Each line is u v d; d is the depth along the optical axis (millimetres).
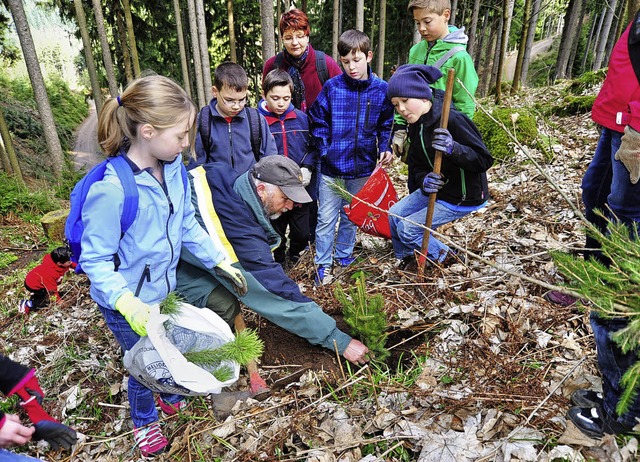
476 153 2635
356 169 3496
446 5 3188
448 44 3268
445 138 2572
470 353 2430
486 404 2096
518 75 12203
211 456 2191
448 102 2549
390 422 2104
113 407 2762
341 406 2281
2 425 1340
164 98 1764
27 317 4191
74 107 30641
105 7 16125
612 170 2123
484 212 4066
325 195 3473
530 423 1931
